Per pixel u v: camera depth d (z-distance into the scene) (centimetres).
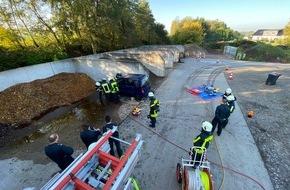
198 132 781
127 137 752
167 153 650
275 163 593
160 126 835
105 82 1083
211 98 1177
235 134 759
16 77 1127
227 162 599
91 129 559
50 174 574
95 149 364
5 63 1173
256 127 809
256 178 535
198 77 1728
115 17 1945
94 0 1702
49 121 919
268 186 507
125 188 334
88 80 1422
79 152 667
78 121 910
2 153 683
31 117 943
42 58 1409
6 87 1072
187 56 3459
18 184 540
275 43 4969
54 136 473
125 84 1129
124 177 321
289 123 837
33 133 813
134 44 3000
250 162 598
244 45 4316
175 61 2614
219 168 575
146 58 1758
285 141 705
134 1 2770
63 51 1719
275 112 953
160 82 1561
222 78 1684
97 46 2117
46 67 1333
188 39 5262
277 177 537
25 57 1318
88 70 1562
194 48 3894
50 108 1059
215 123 733
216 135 753
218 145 687
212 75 1809
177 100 1147
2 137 784
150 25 4134
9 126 858
